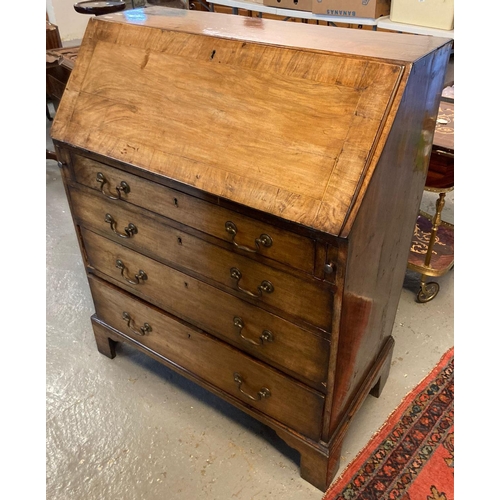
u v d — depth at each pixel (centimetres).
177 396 174
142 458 154
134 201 131
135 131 123
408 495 140
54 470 150
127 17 142
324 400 123
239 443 158
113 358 190
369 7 261
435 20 244
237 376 142
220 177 108
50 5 455
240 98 110
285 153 102
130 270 152
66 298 223
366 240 105
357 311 117
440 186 186
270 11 312
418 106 108
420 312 211
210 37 117
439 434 157
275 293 114
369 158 93
